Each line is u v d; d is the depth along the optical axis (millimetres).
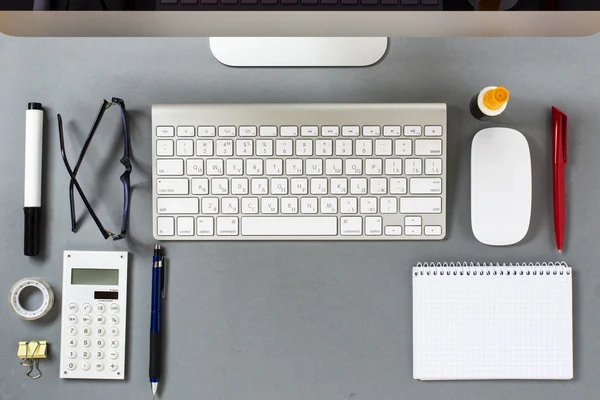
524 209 685
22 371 698
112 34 620
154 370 682
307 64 696
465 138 707
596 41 708
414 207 689
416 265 701
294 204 690
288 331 699
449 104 708
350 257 703
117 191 708
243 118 690
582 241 706
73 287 689
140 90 708
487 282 691
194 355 698
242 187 690
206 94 708
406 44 709
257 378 697
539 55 708
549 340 688
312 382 696
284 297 701
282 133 689
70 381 697
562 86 709
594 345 699
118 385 696
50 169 708
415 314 692
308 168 689
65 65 708
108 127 707
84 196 683
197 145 689
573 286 704
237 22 591
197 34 614
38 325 699
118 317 690
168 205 688
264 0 563
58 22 588
